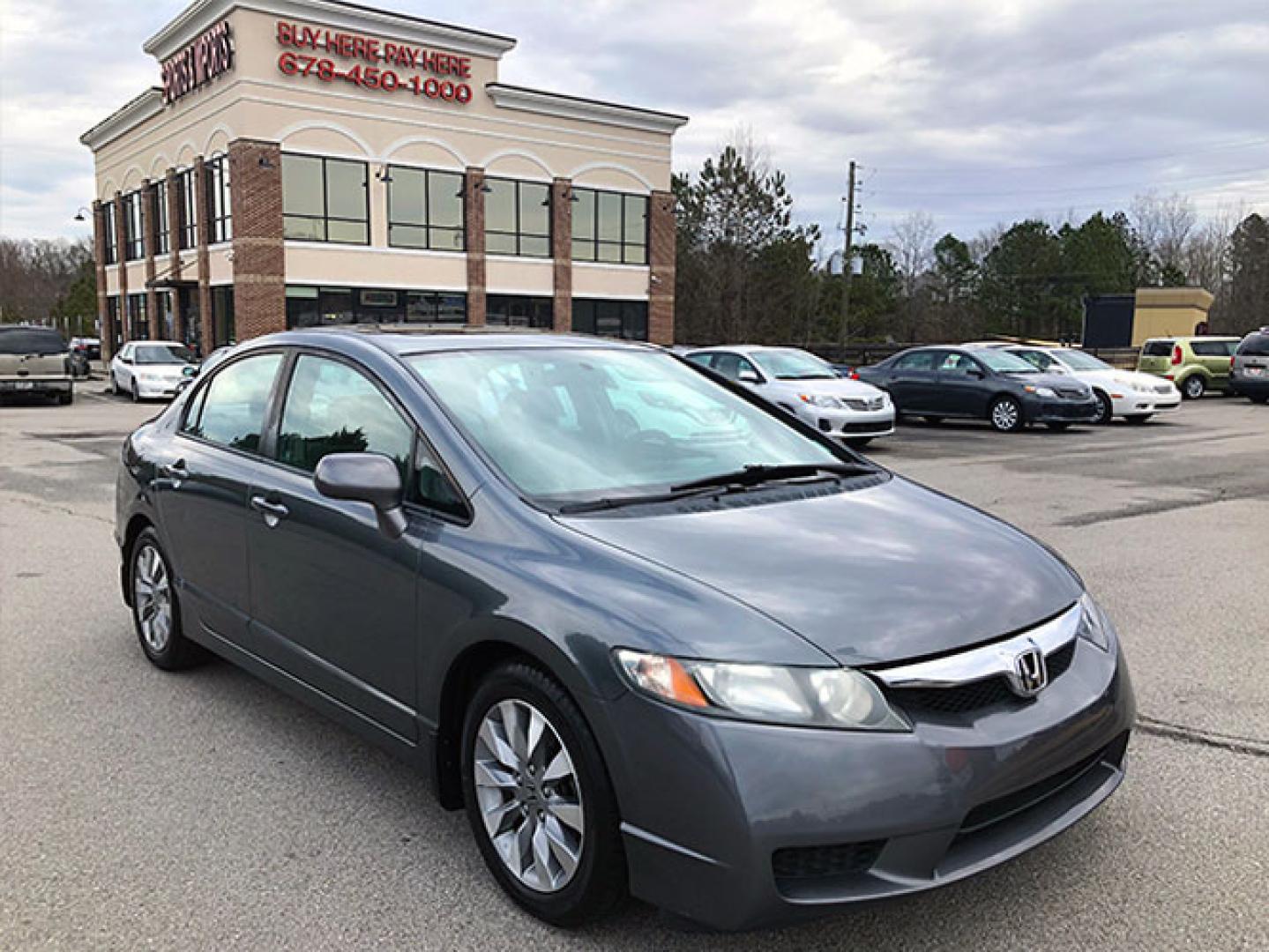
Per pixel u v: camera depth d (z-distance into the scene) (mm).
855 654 2475
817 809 2340
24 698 4566
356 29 30500
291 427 3963
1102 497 10031
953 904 2883
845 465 3873
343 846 3250
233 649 4219
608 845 2594
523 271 35281
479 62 33219
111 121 37969
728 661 2438
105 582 6723
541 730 2777
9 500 10031
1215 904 2871
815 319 55375
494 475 3152
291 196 30047
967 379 17984
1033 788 2645
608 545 2848
